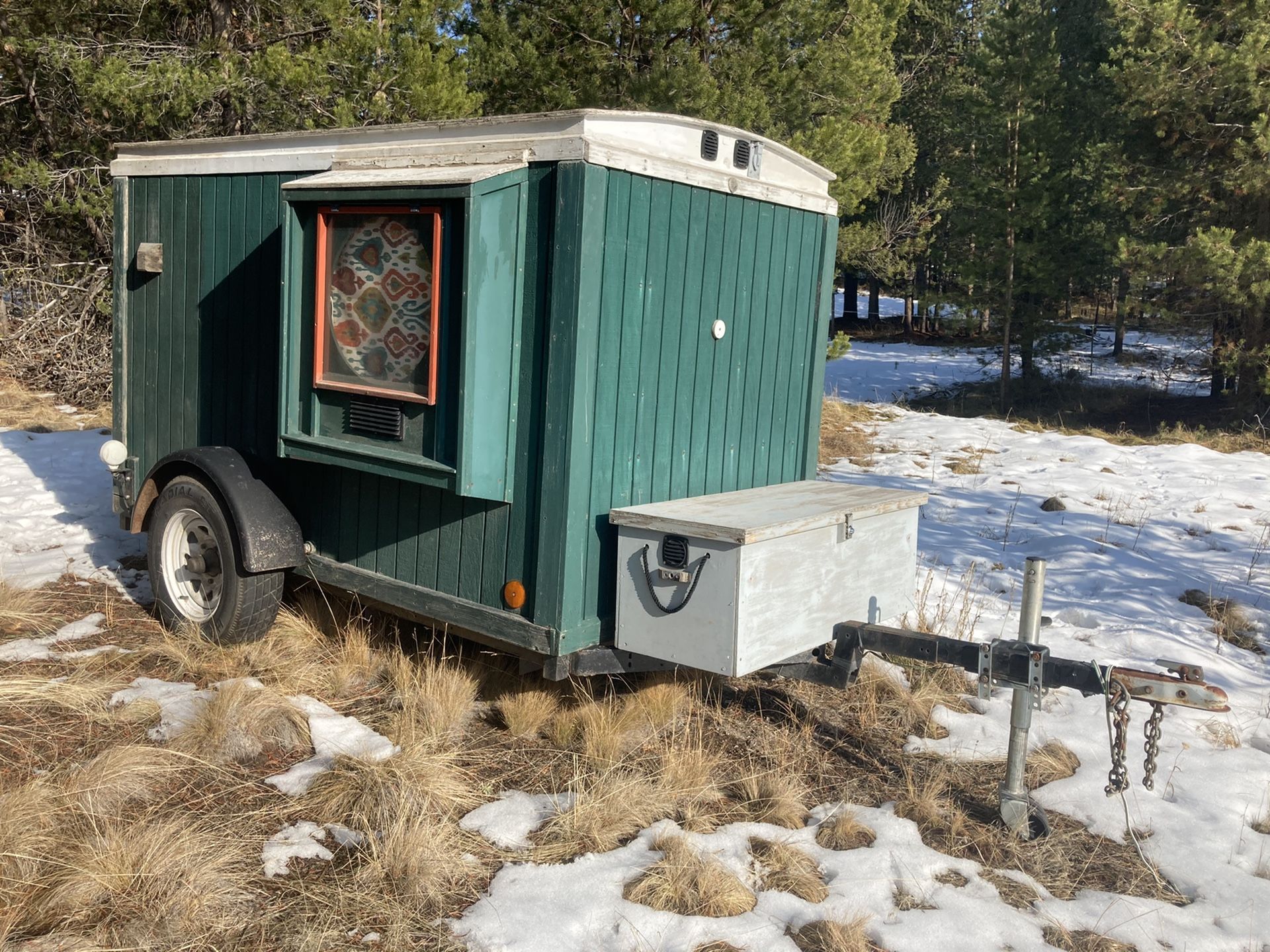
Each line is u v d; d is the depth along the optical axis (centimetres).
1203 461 1143
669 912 302
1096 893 338
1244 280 1358
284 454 434
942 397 1909
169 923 281
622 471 405
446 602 419
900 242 2378
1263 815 395
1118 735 337
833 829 362
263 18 1184
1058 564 740
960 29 2778
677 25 1017
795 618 390
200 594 498
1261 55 1332
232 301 504
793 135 1065
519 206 382
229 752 378
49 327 1285
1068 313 2170
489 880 316
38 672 442
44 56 1154
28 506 726
